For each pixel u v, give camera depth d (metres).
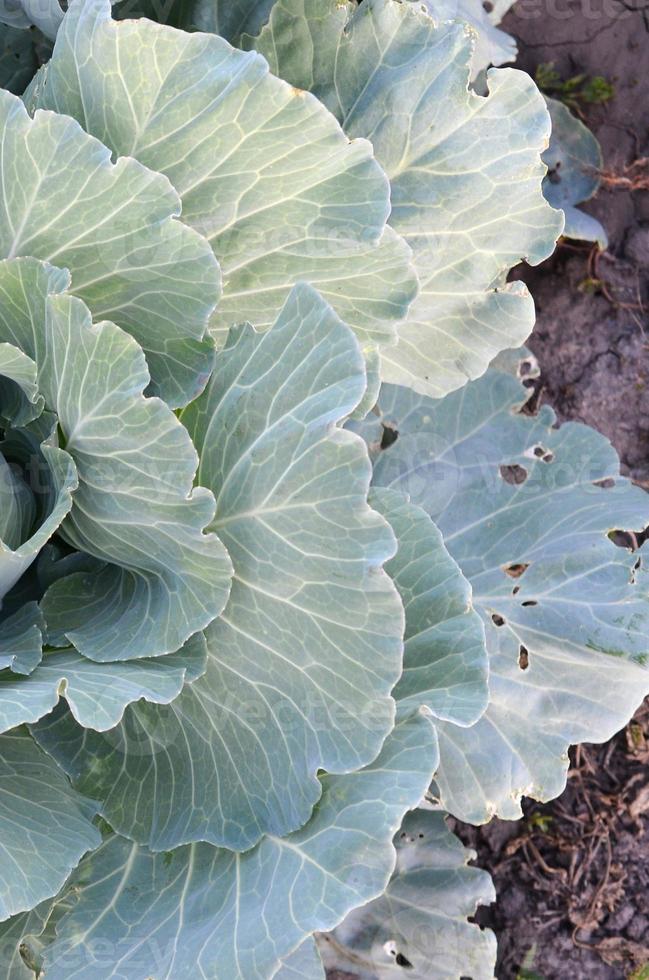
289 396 1.14
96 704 1.12
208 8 1.33
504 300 1.32
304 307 1.14
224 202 1.19
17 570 1.17
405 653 1.21
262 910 1.16
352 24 1.26
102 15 1.14
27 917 1.24
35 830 1.19
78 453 1.16
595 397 1.62
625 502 1.36
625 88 1.66
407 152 1.28
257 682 1.20
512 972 1.49
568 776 1.52
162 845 1.22
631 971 1.48
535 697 1.32
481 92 1.46
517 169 1.27
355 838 1.15
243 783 1.21
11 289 1.16
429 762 1.17
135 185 1.14
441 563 1.22
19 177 1.15
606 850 1.51
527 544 1.37
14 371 1.17
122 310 1.19
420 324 1.35
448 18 1.40
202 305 1.18
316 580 1.15
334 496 1.12
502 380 1.44
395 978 1.35
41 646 1.18
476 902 1.36
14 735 1.23
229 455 1.17
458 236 1.30
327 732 1.18
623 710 1.30
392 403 1.44
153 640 1.17
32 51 1.38
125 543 1.18
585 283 1.63
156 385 1.21
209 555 1.14
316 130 1.15
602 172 1.63
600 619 1.32
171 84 1.15
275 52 1.27
